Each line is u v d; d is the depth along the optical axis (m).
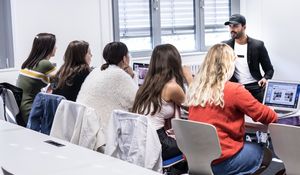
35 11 5.11
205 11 6.77
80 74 3.62
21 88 3.96
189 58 6.46
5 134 2.39
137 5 6.18
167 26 6.47
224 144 2.48
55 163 1.83
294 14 6.05
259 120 2.50
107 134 2.65
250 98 2.47
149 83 2.93
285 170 2.39
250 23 6.70
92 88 3.16
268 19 6.41
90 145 2.63
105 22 5.64
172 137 2.87
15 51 5.03
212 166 2.50
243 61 4.94
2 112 3.50
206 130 2.36
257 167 2.53
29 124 3.03
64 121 2.72
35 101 3.02
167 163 2.80
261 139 3.47
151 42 6.37
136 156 2.47
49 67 4.02
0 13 5.12
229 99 2.47
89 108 2.65
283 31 6.22
